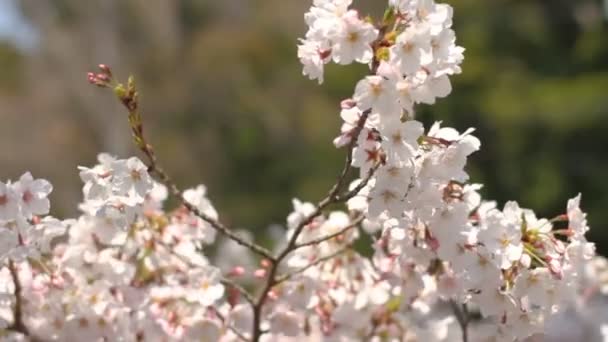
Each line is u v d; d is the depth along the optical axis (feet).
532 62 36.88
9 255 7.41
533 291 7.27
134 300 8.00
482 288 7.30
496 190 33.83
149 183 7.38
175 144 44.65
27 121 42.09
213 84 45.52
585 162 32.94
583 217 7.34
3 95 45.06
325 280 8.09
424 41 7.02
